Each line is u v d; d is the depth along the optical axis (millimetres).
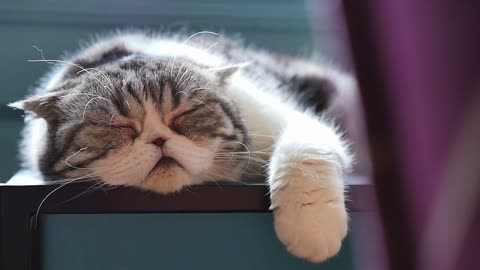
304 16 572
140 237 538
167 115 363
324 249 319
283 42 572
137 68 386
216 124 376
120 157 349
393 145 184
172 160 352
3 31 526
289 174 337
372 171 193
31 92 498
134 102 361
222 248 546
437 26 165
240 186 324
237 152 381
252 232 550
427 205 173
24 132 448
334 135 393
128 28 548
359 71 187
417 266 179
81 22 540
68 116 369
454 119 162
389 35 178
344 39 191
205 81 389
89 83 378
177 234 542
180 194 318
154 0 555
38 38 531
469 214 158
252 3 569
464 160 158
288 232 324
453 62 161
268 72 516
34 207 304
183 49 456
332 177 341
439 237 167
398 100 179
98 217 532
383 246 192
